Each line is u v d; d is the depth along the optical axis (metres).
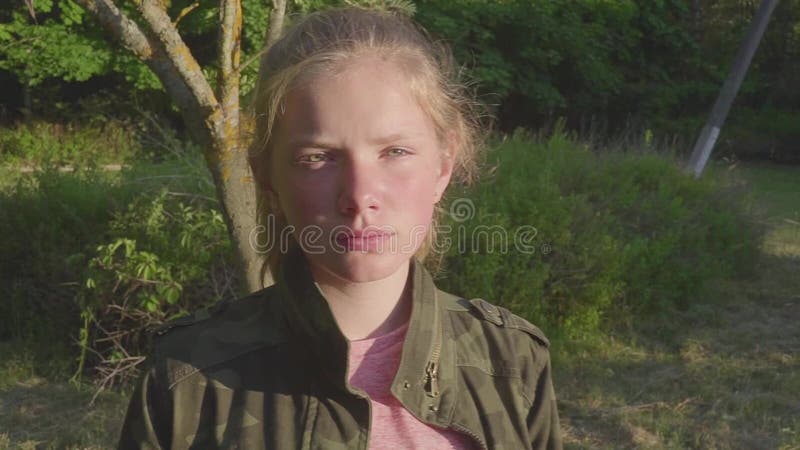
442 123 1.17
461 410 1.19
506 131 14.34
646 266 5.79
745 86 17.72
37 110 14.03
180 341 1.19
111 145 12.17
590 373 5.10
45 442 4.12
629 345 5.59
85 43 12.38
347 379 1.12
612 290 5.59
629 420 4.51
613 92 15.37
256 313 1.22
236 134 2.55
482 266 5.11
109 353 4.91
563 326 5.55
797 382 4.96
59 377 4.91
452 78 1.24
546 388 1.30
